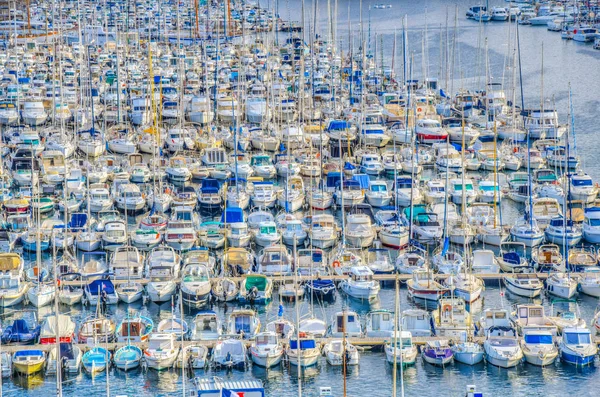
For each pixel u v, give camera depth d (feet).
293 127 565.12
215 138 560.61
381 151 561.02
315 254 388.57
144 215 457.27
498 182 481.87
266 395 297.33
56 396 296.51
